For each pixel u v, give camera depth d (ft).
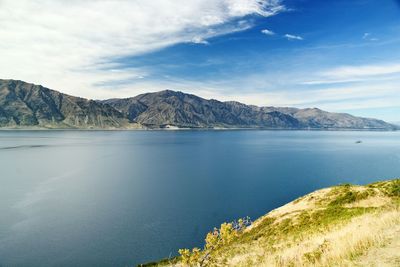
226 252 90.48
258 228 155.43
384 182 167.22
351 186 171.94
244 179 474.08
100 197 361.71
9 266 194.18
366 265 30.12
